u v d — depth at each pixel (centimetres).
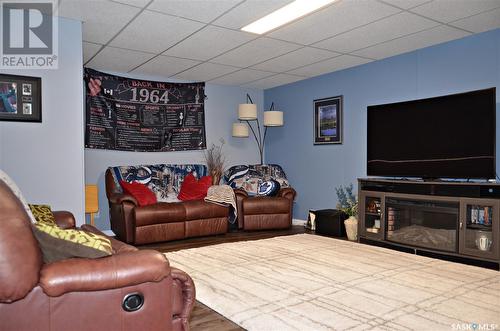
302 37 384
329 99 544
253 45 409
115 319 144
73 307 138
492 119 343
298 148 599
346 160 520
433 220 374
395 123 430
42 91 315
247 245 396
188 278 163
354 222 459
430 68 422
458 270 298
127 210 444
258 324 206
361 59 472
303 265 315
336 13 322
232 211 525
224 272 300
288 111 619
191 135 589
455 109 372
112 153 523
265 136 670
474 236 341
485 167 348
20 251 128
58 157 322
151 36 377
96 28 353
